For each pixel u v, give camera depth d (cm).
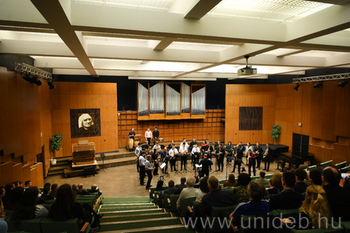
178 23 485
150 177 1095
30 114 929
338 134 1330
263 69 1409
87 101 1474
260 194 303
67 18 402
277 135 1775
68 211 341
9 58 859
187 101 1841
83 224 368
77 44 611
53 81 1382
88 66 1034
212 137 1994
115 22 450
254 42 572
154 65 1205
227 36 519
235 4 487
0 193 495
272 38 552
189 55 870
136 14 459
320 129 1430
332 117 1362
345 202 290
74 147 1290
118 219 529
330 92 1369
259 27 541
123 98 1775
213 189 363
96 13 440
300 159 1383
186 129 1927
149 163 1095
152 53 834
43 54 767
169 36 508
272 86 1827
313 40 620
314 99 1473
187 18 490
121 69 1175
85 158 1311
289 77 1733
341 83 1199
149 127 1828
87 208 443
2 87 741
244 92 1828
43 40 841
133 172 1342
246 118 1842
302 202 296
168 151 1348
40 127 1085
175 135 1905
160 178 1236
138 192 1062
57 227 334
